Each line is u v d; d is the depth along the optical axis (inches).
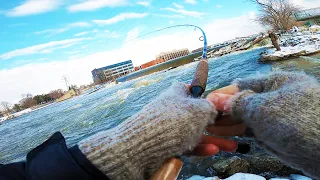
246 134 25.1
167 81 666.2
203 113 25.0
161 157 24.4
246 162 179.8
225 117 25.0
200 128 25.0
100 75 2144.4
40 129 652.1
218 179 161.2
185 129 24.6
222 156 207.3
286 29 1080.8
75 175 21.3
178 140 24.4
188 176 193.9
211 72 605.3
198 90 31.0
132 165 23.5
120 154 23.2
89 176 21.7
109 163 22.7
